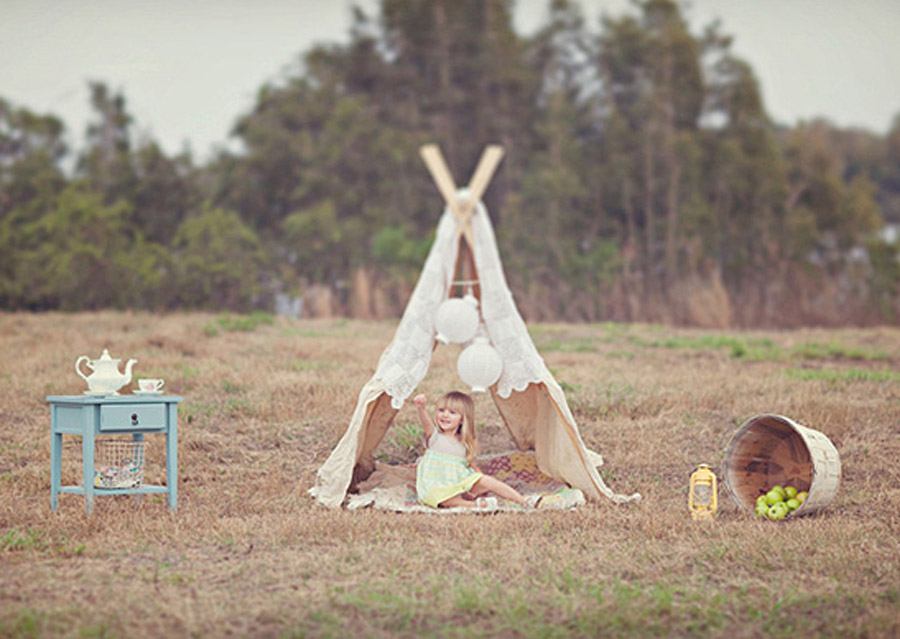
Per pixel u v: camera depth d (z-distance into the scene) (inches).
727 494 344.2
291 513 307.0
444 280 341.1
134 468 307.3
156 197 1079.6
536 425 351.9
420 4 1106.1
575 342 671.8
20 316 756.0
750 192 1043.3
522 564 246.1
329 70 1123.9
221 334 669.3
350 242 1023.6
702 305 892.0
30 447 379.6
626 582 236.1
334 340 637.3
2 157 1050.7
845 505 322.7
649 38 1075.9
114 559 252.5
